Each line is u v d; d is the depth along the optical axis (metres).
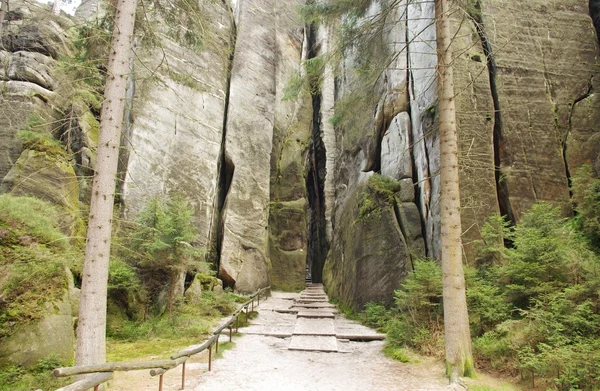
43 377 6.44
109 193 6.57
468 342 7.39
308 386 7.06
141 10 9.24
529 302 8.11
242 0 27.09
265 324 13.51
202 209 18.89
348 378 7.58
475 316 8.72
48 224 9.66
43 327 7.23
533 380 6.67
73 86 11.29
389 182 15.85
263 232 21.95
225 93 22.67
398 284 13.36
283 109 28.92
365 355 9.59
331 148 28.92
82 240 12.18
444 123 8.20
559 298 7.20
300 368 8.30
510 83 13.16
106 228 6.44
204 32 9.86
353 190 19.39
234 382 7.16
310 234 32.31
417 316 9.90
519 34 13.84
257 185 22.50
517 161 12.36
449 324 7.48
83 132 14.94
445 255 7.76
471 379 7.00
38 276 8.02
